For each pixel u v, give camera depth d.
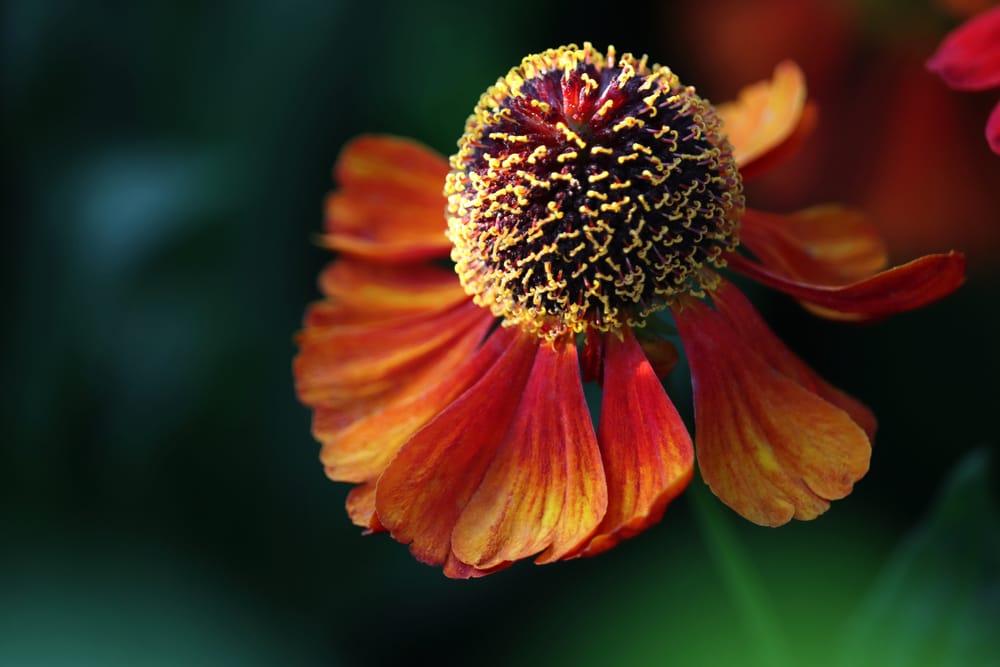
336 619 0.22
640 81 0.19
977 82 0.19
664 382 0.20
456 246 0.19
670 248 0.19
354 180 0.21
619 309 0.19
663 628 0.20
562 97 0.19
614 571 0.22
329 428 0.19
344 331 0.20
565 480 0.18
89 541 0.22
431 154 0.20
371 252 0.20
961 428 0.22
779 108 0.20
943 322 0.22
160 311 0.22
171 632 0.22
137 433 0.22
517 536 0.18
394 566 0.22
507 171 0.19
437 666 0.22
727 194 0.19
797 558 0.21
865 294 0.18
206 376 0.22
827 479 0.18
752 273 0.19
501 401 0.19
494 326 0.20
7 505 0.22
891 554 0.21
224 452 0.22
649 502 0.18
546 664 0.22
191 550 0.22
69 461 0.22
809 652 0.20
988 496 0.19
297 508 0.22
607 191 0.19
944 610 0.19
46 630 0.22
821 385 0.19
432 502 0.18
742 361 0.19
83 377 0.22
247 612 0.22
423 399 0.19
